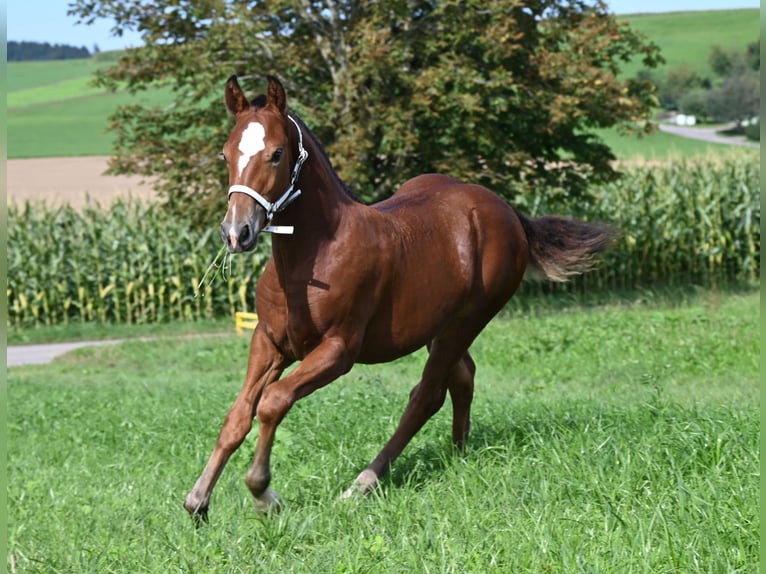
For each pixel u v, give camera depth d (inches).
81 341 811.4
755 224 903.7
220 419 337.4
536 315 753.0
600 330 568.1
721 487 192.1
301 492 225.0
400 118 708.7
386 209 235.1
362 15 764.0
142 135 801.6
